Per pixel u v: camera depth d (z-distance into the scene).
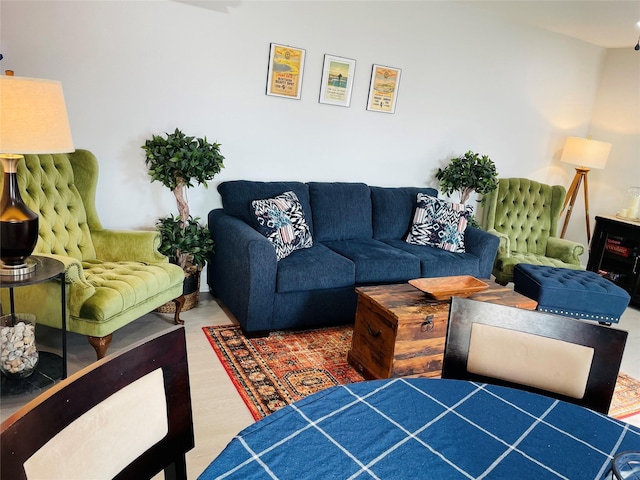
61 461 0.73
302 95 3.64
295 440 0.93
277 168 3.71
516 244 4.47
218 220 3.25
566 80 4.80
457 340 1.30
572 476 0.90
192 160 2.89
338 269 3.02
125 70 3.05
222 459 0.85
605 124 4.98
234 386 2.35
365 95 3.88
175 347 0.96
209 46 3.25
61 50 2.86
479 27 4.18
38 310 2.29
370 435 0.96
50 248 2.57
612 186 4.96
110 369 0.83
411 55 3.97
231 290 3.02
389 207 3.90
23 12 2.72
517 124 4.69
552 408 1.12
